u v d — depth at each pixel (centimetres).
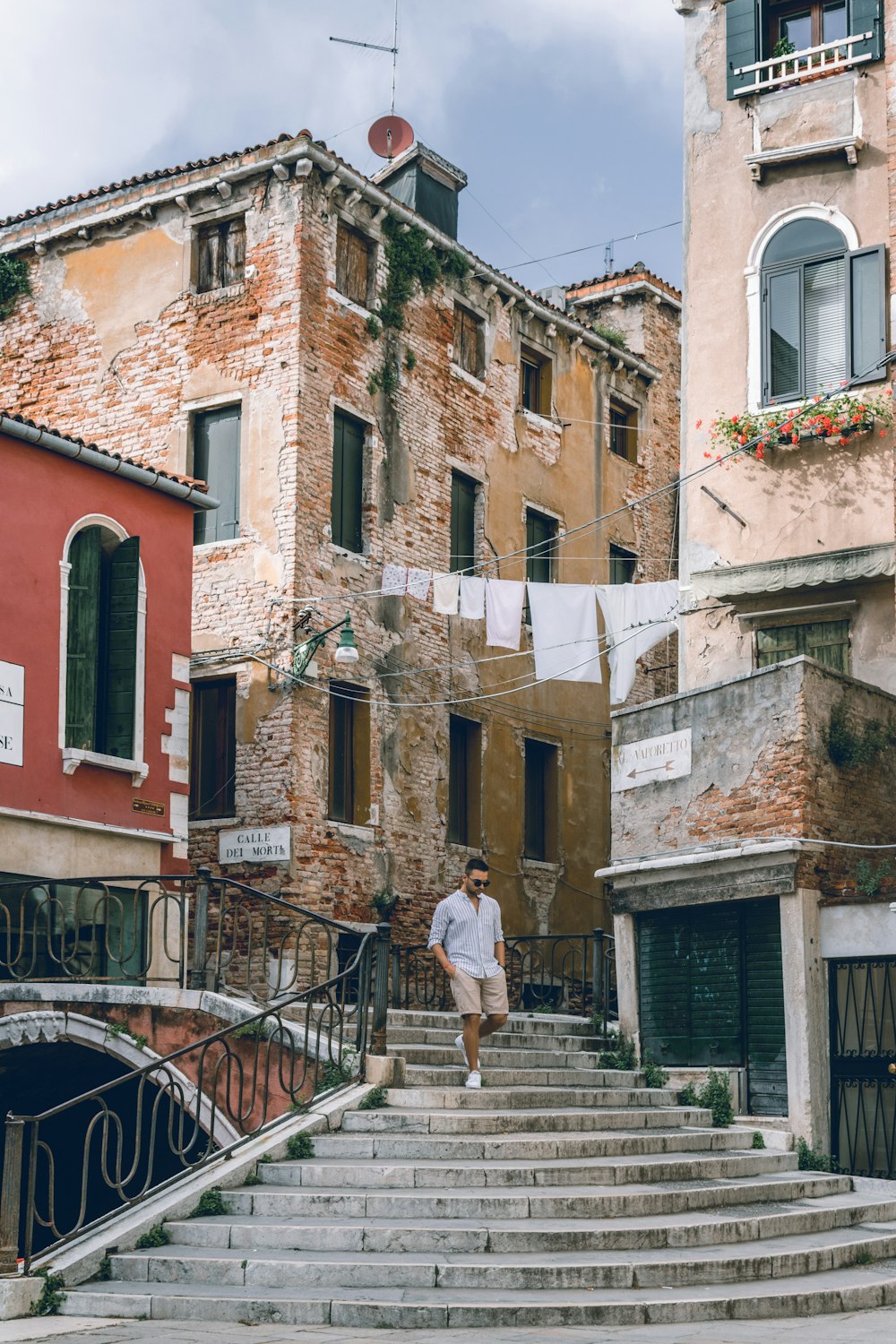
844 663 1669
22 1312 861
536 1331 796
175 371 2123
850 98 1755
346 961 1980
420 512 2209
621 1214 998
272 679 1964
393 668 2123
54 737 1571
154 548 1733
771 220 1781
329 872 1964
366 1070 1195
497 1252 916
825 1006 1391
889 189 1600
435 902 2142
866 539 1667
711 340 1802
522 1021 1588
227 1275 890
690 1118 1342
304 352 2020
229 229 2133
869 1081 1355
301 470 1997
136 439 2142
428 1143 1075
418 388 2231
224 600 2023
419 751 2158
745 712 1473
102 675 1680
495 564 2359
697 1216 1018
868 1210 1128
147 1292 866
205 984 1338
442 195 2436
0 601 1537
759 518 1733
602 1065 1522
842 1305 895
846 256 1722
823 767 1430
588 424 2628
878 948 1358
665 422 2831
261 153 2053
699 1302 843
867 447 1683
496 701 2328
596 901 2480
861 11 1748
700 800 1511
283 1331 794
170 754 1712
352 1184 1018
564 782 2452
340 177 2091
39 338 2259
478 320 2406
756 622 1725
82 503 1645
